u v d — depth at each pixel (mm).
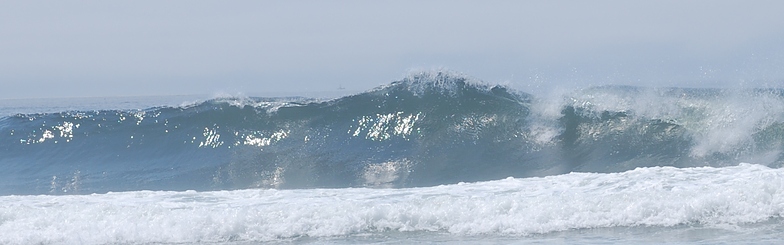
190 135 59344
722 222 30094
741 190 31797
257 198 36312
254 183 48938
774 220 29984
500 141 55719
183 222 30578
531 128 56188
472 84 60281
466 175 48312
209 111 60781
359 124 58438
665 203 31250
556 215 30953
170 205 34656
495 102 58281
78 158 58125
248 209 31750
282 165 53500
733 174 36906
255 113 59719
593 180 37344
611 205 31531
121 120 61500
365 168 51906
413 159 53281
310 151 56094
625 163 50188
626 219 30625
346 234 30328
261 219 31000
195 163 55594
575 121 55812
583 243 27812
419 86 60281
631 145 52906
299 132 58312
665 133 53031
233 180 50062
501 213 31391
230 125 59500
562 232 29641
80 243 29438
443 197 33219
